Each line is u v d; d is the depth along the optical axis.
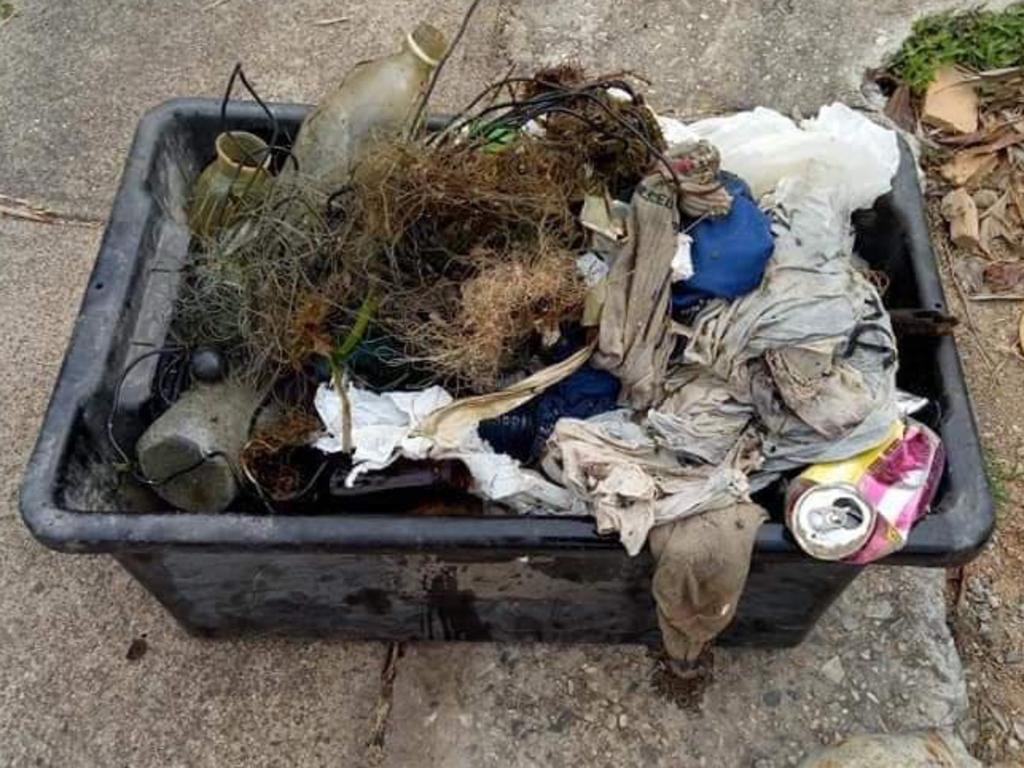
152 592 1.51
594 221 1.44
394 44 2.37
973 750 1.62
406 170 1.41
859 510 1.32
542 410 1.47
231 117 1.74
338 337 1.44
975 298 2.08
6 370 1.94
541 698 1.63
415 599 1.55
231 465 1.45
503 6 2.41
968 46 2.30
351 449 1.42
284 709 1.63
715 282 1.40
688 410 1.40
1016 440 1.91
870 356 1.41
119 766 1.58
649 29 2.38
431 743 1.60
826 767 1.53
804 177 1.51
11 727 1.61
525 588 1.51
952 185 2.18
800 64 2.33
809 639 1.68
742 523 1.32
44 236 2.11
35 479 1.36
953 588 1.76
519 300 1.37
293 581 1.50
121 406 1.51
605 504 1.33
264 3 2.43
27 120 2.26
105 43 2.37
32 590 1.72
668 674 1.65
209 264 1.56
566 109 1.50
